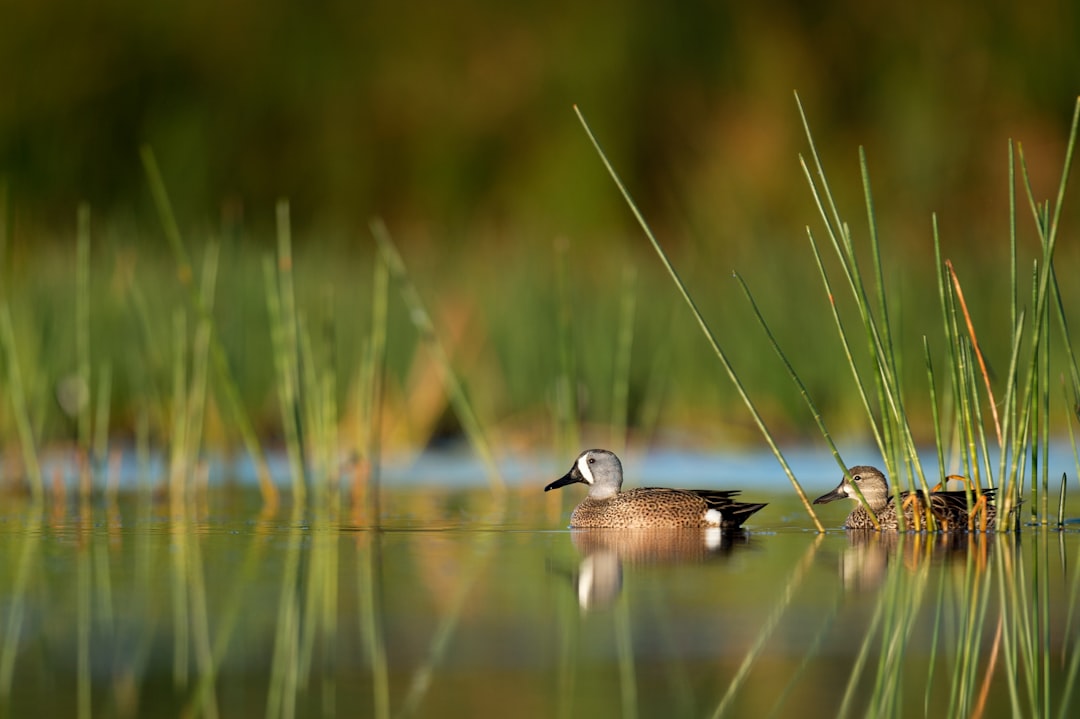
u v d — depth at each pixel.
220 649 8.76
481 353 20.73
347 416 19.72
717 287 21.83
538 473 18.52
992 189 30.78
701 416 20.67
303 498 15.70
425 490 17.08
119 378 19.17
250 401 20.02
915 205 30.08
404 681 8.07
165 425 17.02
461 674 8.22
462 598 10.12
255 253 21.52
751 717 7.48
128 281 17.50
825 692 7.89
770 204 29.69
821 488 16.81
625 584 10.56
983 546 12.21
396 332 20.53
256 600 10.04
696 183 30.22
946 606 9.80
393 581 10.69
